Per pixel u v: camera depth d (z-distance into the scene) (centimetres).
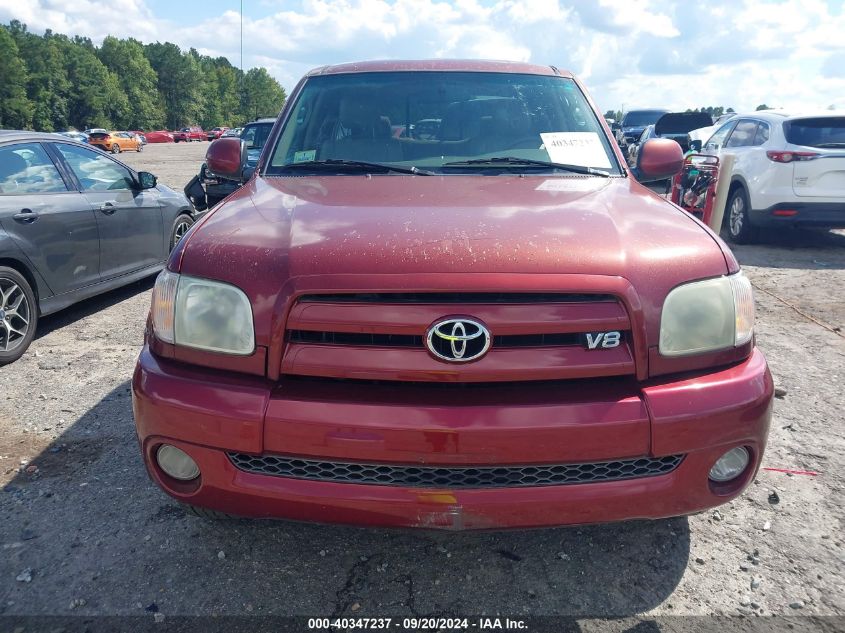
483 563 245
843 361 451
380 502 196
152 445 212
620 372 200
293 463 200
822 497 288
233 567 241
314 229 218
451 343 192
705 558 248
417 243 204
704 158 704
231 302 203
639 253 208
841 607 224
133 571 239
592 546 255
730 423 202
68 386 405
